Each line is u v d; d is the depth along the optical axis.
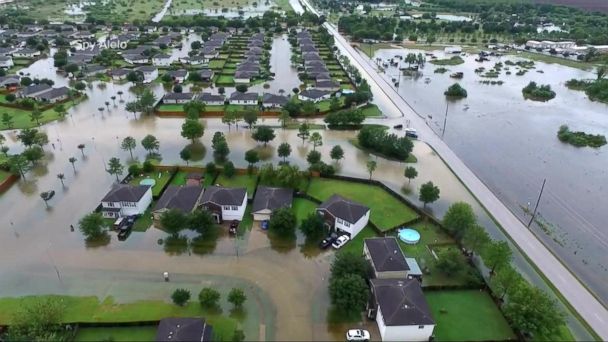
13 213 95.06
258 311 69.62
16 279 75.56
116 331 65.62
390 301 65.69
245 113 140.12
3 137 126.19
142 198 94.12
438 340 64.69
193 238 87.31
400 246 85.88
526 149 135.88
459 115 162.88
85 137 134.50
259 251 83.75
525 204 105.38
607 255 88.44
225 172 109.31
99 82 188.88
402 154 122.25
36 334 61.44
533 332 62.19
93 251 83.12
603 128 153.75
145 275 76.88
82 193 103.44
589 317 70.75
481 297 73.38
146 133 138.38
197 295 72.31
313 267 79.69
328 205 90.94
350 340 64.31
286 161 120.69
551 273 80.62
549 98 183.75
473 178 114.75
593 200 107.94
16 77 180.38
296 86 187.00
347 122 143.12
